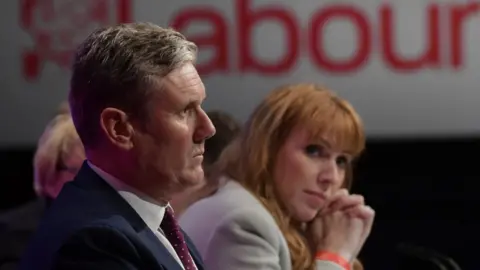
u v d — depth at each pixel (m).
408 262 5.58
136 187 3.19
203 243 4.12
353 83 9.20
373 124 9.26
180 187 3.19
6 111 9.09
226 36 9.08
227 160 4.50
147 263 3.01
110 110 3.09
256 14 9.12
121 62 3.07
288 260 4.23
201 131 3.19
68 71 9.05
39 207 6.52
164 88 3.09
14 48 9.04
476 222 9.77
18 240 6.36
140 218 3.16
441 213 9.78
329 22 9.16
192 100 3.14
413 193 9.67
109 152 3.14
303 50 9.15
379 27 9.20
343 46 9.20
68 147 5.60
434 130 9.31
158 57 3.09
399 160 9.55
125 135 3.11
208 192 4.44
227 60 9.09
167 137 3.10
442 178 9.61
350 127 4.43
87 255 2.90
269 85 9.13
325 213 4.52
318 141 4.39
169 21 9.02
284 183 4.41
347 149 4.47
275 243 4.14
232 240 4.06
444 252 9.84
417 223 9.83
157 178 3.16
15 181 9.40
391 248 9.84
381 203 9.73
